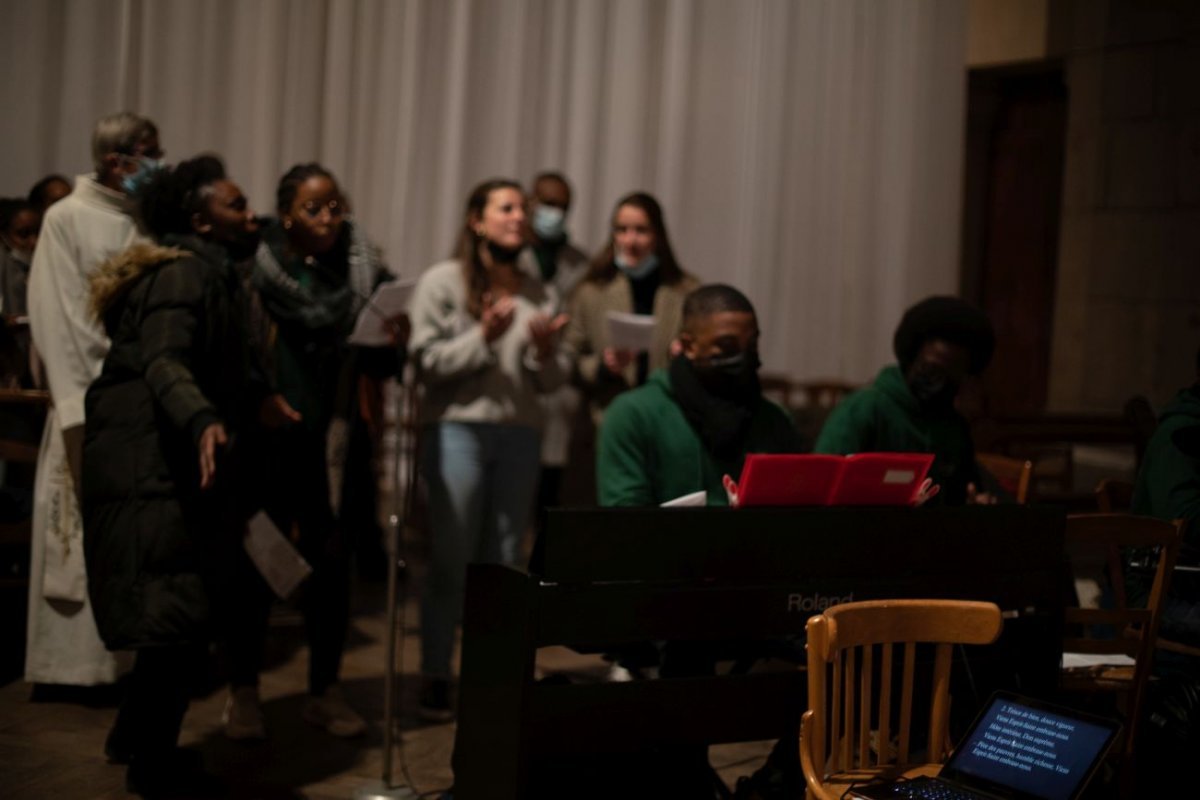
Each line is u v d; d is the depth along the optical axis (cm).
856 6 767
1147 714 343
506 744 262
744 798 315
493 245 424
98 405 329
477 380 418
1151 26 708
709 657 315
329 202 388
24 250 518
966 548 306
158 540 320
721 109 763
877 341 781
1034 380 805
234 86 702
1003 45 774
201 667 402
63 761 366
